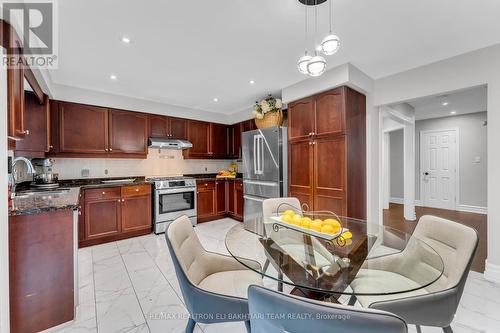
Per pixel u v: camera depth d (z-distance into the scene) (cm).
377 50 229
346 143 267
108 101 354
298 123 317
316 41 212
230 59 247
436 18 179
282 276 120
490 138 218
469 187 506
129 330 158
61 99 317
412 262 142
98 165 368
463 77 236
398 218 468
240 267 159
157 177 427
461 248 128
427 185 564
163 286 213
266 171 353
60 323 162
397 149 630
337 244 152
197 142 457
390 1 160
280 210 227
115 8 164
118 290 206
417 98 270
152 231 377
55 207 161
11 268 149
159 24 184
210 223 429
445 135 536
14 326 149
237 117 479
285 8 166
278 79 303
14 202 178
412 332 154
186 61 251
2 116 125
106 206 327
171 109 423
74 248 170
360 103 294
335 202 276
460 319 165
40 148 282
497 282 211
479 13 173
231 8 166
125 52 229
